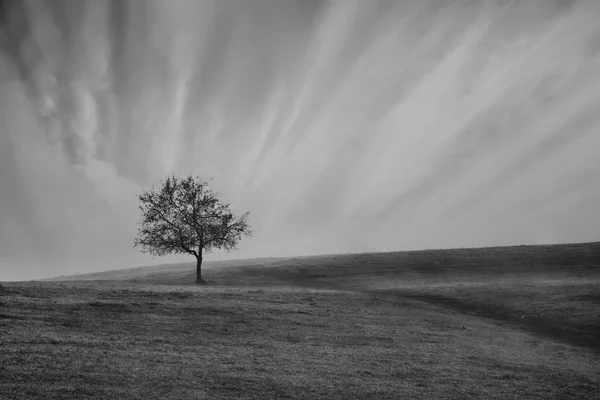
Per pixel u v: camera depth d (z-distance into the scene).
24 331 21.47
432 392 16.47
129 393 13.75
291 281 69.31
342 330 28.19
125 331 23.52
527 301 44.03
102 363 16.73
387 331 29.03
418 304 44.03
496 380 18.98
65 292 37.44
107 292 39.22
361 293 49.56
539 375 20.53
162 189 73.44
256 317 30.48
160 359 18.00
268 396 14.47
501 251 95.06
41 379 14.41
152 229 72.44
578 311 38.22
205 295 40.66
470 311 42.03
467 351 24.75
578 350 27.95
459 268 76.31
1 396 12.76
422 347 24.94
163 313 29.78
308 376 17.11
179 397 13.73
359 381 16.98
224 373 16.62
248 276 77.81
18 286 39.47
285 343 23.31
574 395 17.92
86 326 24.05
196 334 24.08
